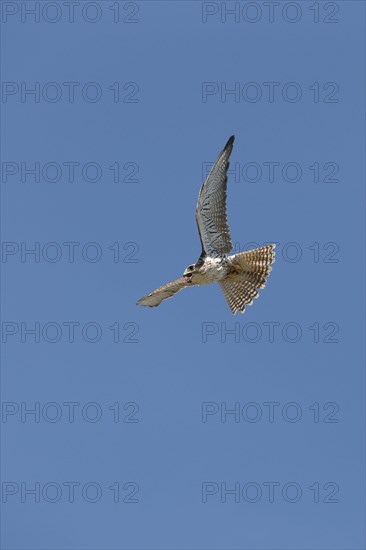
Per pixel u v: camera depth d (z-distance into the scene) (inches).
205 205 842.8
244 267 861.8
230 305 877.2
